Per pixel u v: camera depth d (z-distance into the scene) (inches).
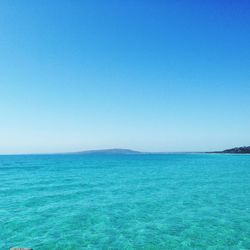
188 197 796.6
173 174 1515.7
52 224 526.0
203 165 2333.9
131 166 2261.3
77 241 433.4
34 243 425.1
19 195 834.2
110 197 799.1
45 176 1427.2
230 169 1861.5
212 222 532.4
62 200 755.4
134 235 459.8
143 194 852.0
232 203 712.4
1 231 482.6
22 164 2657.5
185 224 519.8
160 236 453.7
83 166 2287.2
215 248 398.6
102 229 495.2
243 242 422.3
